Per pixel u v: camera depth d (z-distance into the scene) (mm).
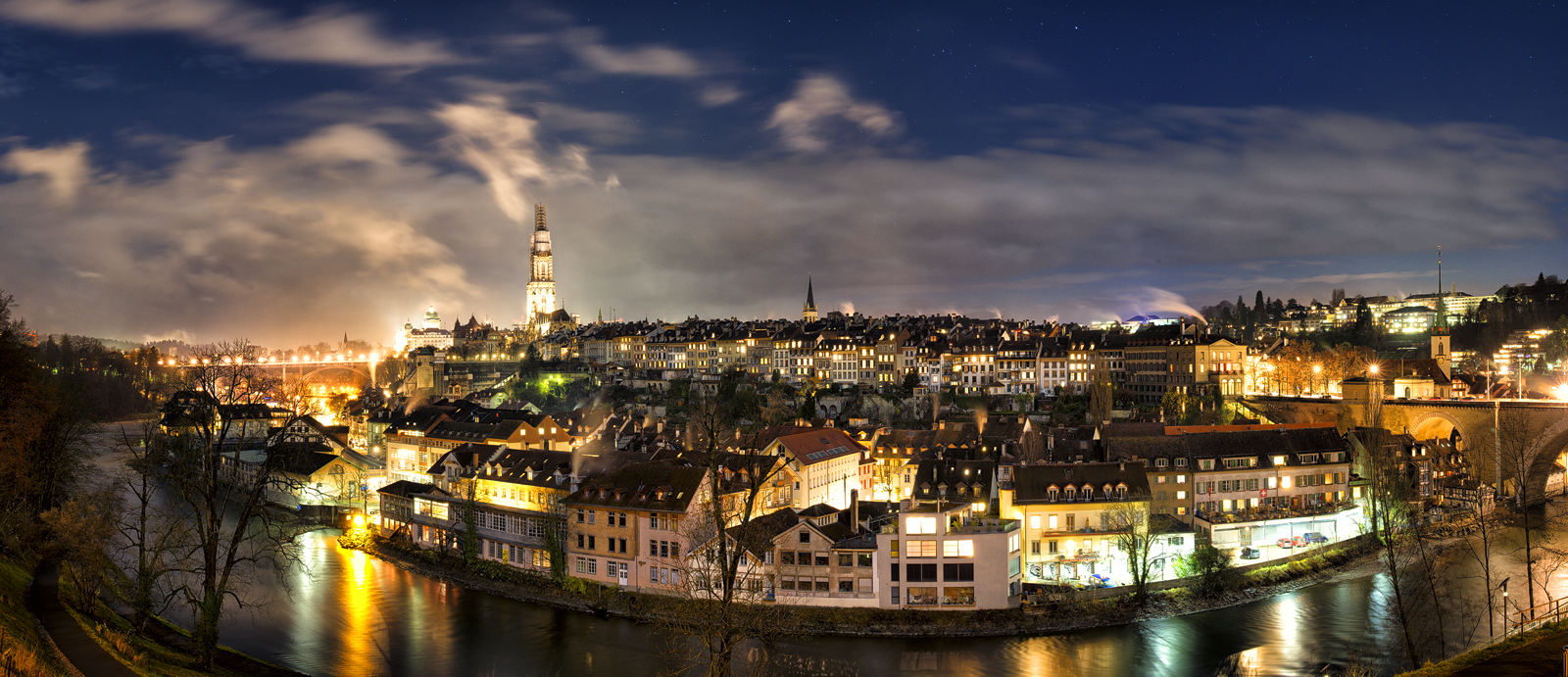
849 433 192875
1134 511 126312
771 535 113250
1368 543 143500
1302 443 154625
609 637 109188
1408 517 151750
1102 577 124688
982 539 113312
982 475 138125
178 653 84938
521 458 148375
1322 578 130625
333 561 143875
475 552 139125
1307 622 113438
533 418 183625
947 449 168750
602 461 144250
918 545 113438
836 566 114625
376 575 136250
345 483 179000
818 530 115125
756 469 129250
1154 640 108062
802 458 153625
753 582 105250
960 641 107125
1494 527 155500
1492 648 72812
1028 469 131125
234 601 119312
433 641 107875
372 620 114938
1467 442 188750
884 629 109125
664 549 119562
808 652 104062
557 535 129875
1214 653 103938
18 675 57250
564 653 103938
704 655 101938
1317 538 144000
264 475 84750
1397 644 105188
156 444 98000
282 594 124375
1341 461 153875
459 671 98688
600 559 125062
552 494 137125
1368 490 152750
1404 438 178500
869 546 114125
